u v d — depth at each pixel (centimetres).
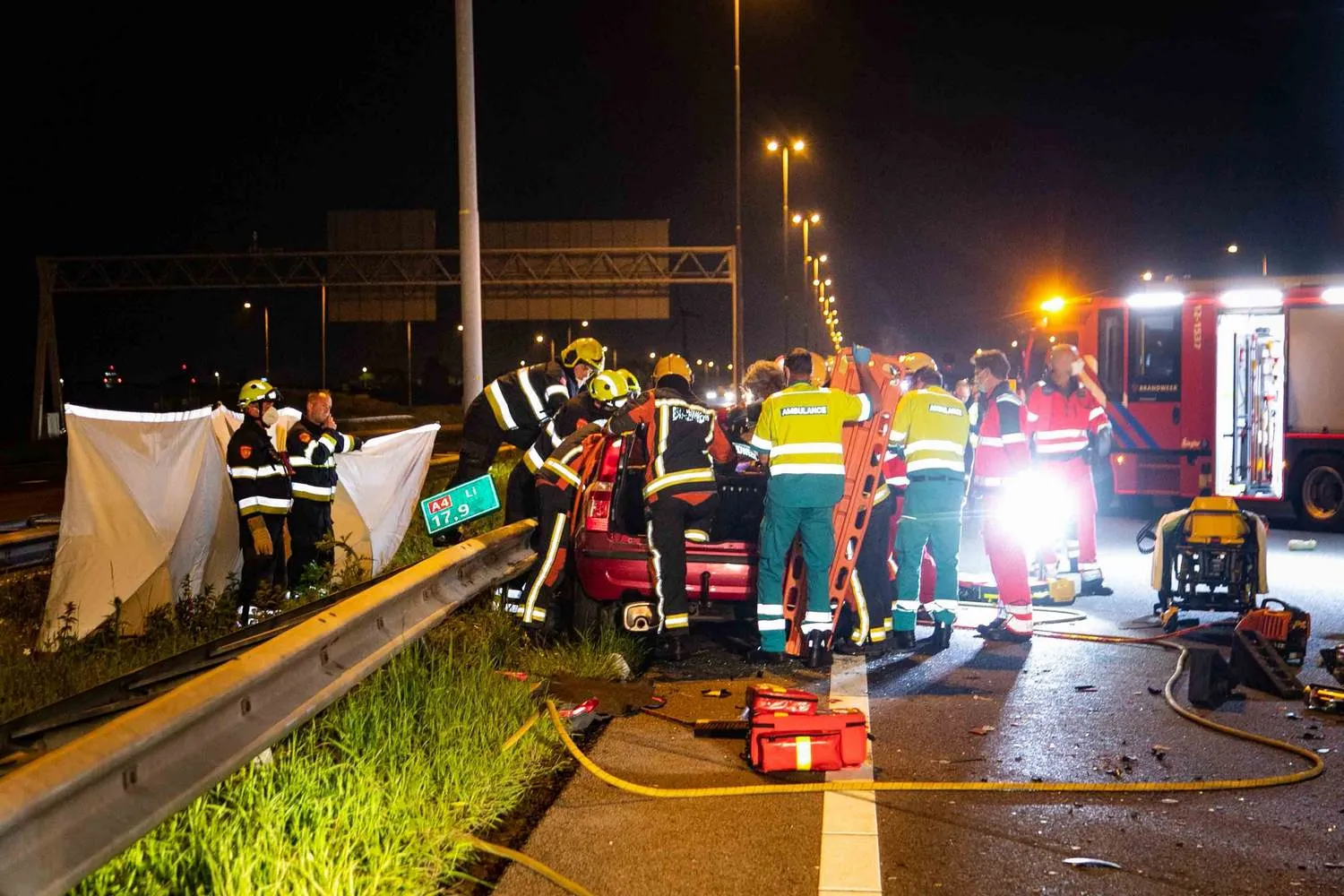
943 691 704
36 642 670
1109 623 927
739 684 730
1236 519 886
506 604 811
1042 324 1861
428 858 410
